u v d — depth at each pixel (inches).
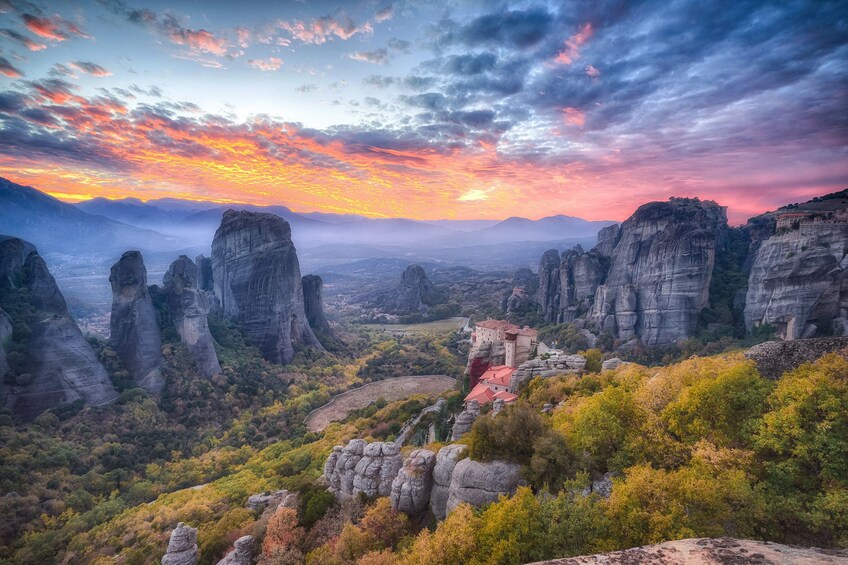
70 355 4662.9
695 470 1210.0
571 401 2581.2
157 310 6151.6
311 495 2315.5
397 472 2154.3
